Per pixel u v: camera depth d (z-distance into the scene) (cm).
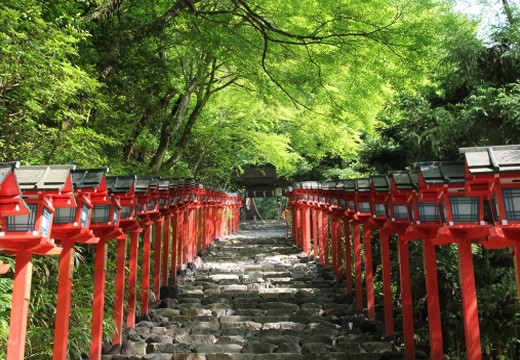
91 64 666
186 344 614
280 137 1686
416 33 746
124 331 644
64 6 569
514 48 834
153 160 1109
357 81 909
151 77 788
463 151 349
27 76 429
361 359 571
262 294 888
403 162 1077
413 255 898
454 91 948
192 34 833
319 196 1120
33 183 330
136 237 673
